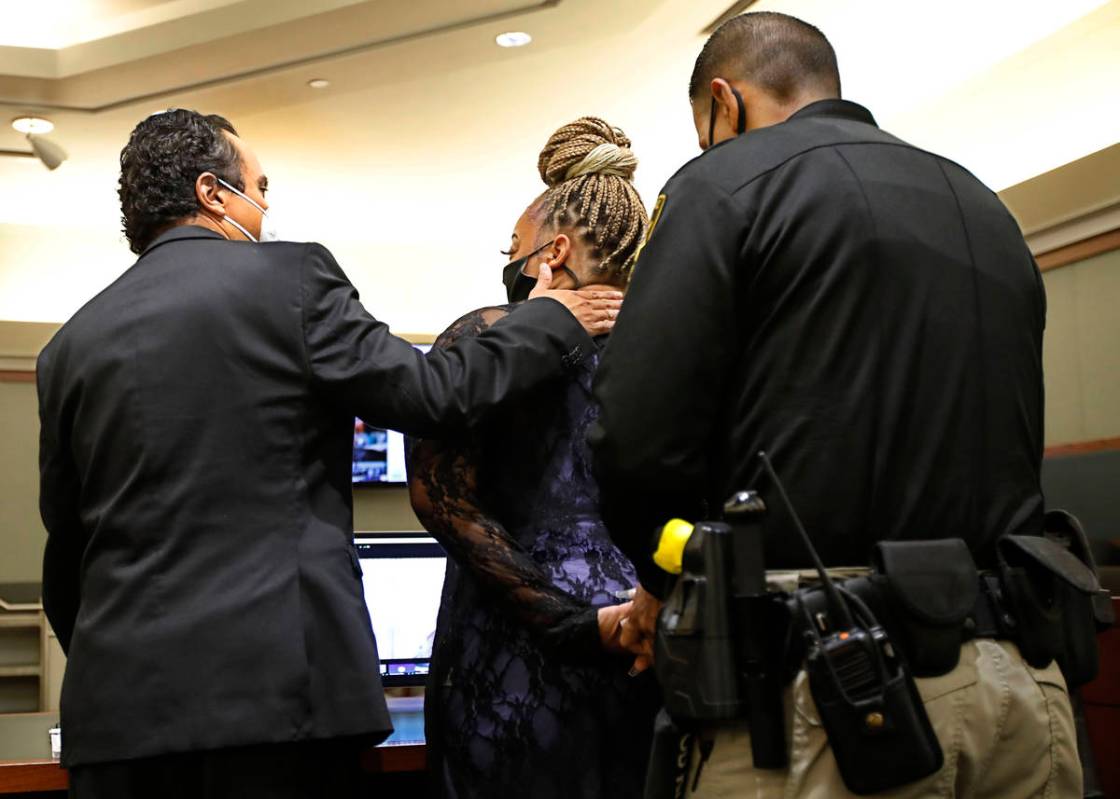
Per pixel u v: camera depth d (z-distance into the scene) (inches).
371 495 185.3
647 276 50.4
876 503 47.8
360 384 63.4
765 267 49.6
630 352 49.4
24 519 222.1
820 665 43.7
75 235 232.1
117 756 58.2
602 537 66.8
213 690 58.5
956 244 51.8
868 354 48.7
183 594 59.9
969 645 47.1
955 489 49.0
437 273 241.3
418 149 206.1
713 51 60.1
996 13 156.8
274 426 63.0
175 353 62.9
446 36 161.2
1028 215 157.8
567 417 68.0
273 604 60.3
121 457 62.2
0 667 219.1
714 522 47.9
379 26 157.4
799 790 45.3
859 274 49.2
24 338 225.1
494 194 228.1
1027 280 54.3
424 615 110.5
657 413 48.5
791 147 52.1
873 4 156.8
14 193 221.3
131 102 179.3
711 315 49.1
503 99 186.4
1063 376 155.4
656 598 53.5
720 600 46.2
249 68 168.9
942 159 55.2
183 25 160.1
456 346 66.5
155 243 68.6
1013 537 48.4
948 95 174.9
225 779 59.1
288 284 65.2
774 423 48.8
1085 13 151.9
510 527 67.4
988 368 51.0
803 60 58.6
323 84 176.2
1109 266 148.3
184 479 61.2
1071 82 155.8
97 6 162.6
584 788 63.9
